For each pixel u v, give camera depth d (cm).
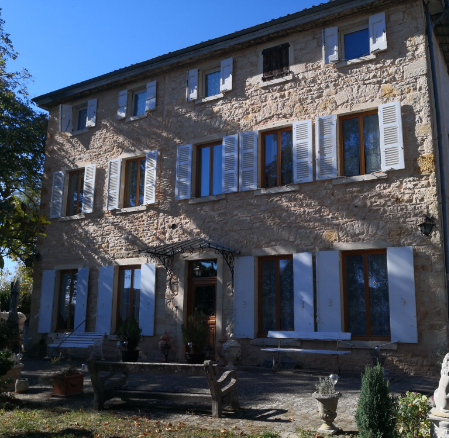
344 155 1100
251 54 1259
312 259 1072
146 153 1384
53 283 1466
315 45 1167
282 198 1141
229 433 517
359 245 1025
